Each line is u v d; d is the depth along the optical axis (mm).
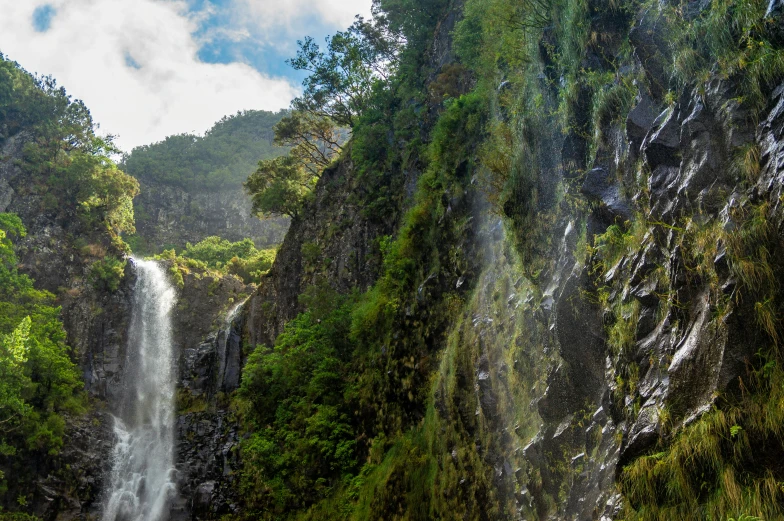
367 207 36844
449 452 18250
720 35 8719
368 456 25516
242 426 37844
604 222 11062
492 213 18609
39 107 66500
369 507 22062
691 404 7984
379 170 38062
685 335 8398
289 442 29453
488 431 16000
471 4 24734
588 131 12422
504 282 16812
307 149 51188
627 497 8422
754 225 7578
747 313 7504
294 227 46062
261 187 49156
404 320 24875
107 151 67562
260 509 29797
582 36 12570
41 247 56156
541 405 12391
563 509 11562
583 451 11383
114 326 55250
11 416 37625
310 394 30281
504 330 16156
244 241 89125
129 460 48469
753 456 7180
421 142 33406
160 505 45469
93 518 44844
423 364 22656
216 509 36406
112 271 56375
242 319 47750
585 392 11562
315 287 35656
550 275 13547
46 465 43312
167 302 58938
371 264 35281
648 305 9336
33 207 58594
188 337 58312
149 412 52000
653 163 9539
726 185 8328
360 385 27531
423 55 38062
